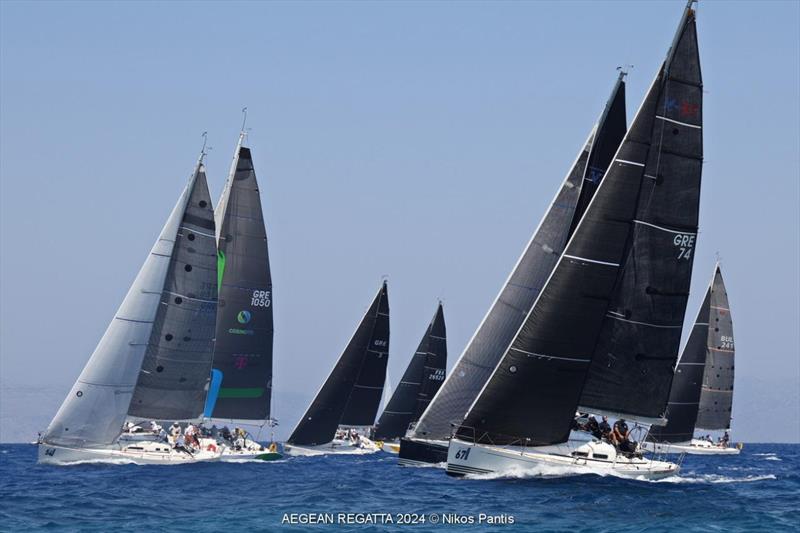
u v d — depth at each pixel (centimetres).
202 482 15688
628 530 11006
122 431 18975
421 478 16912
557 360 14812
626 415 15738
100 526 11181
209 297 19225
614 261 14888
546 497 13100
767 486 16200
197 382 19300
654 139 15500
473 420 14912
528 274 18012
